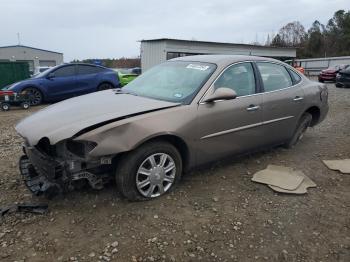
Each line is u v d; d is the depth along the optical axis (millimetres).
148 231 3189
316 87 5773
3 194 3891
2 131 7312
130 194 3557
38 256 2838
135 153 3477
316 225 3393
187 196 3867
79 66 12383
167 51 25625
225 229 3264
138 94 4332
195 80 4211
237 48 30359
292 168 4781
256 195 3961
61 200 3697
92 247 2953
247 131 4496
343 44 78812
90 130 3271
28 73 15461
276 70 5129
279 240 3135
